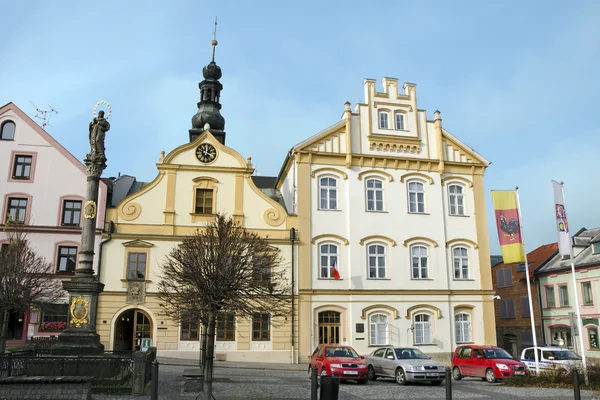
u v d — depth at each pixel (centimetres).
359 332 3594
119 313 3325
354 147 3903
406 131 4028
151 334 3347
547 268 4456
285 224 3672
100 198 3525
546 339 4406
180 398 1694
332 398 1361
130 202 3503
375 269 3741
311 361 2645
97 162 2247
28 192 3522
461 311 3831
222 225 1850
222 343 3403
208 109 4606
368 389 2108
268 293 1827
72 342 1983
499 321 5056
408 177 3953
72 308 2028
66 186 3562
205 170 3641
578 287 4094
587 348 3959
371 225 3791
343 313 3619
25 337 3269
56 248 3450
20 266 2462
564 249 2392
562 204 2450
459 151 4109
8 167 3541
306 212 3709
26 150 3588
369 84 4031
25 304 2486
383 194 3878
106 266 3375
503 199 2730
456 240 3925
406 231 3844
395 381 2517
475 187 4066
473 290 3859
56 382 1574
